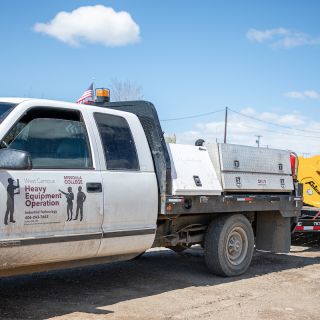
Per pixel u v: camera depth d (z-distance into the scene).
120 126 6.40
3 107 5.38
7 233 4.94
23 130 5.34
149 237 6.52
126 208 6.15
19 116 5.29
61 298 6.36
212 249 7.72
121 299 6.41
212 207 7.37
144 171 6.53
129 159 6.36
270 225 8.95
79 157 5.77
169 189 6.76
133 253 6.51
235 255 8.01
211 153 7.65
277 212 8.84
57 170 5.46
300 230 10.66
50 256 5.38
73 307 5.96
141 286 7.18
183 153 7.21
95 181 5.79
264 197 8.28
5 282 7.12
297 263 9.54
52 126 5.60
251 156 8.12
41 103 5.54
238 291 7.04
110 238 5.95
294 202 9.00
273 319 5.79
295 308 6.30
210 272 8.01
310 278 8.12
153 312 5.86
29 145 5.34
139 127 6.67
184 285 7.30
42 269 5.55
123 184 6.14
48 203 5.27
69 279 7.46
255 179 8.13
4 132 5.11
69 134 5.74
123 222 6.15
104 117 6.22
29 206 5.10
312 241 11.59
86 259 5.99
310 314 6.07
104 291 6.81
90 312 5.77
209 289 7.09
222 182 7.53
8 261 5.02
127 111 7.14
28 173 5.16
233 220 7.86
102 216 5.84
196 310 6.01
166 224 7.41
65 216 5.43
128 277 7.76
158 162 6.73
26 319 5.42
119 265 8.74
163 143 6.77
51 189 5.31
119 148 6.27
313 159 12.06
